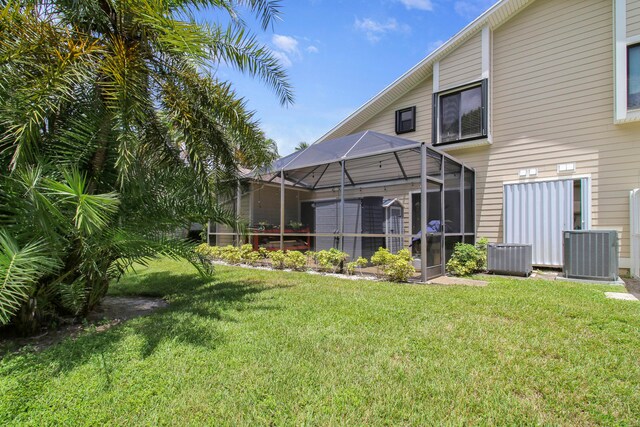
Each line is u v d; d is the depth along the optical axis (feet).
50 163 10.98
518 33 26.71
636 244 20.63
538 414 6.33
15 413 6.44
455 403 6.67
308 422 6.13
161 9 11.37
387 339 9.92
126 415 6.41
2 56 9.76
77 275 12.87
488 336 10.09
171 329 10.96
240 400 6.82
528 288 17.03
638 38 21.50
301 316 12.28
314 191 38.14
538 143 25.54
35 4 10.60
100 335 10.63
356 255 25.68
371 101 34.83
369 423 6.11
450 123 29.76
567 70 24.50
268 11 15.79
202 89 15.47
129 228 12.48
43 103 10.11
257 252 28.81
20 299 9.21
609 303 13.67
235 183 21.25
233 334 10.43
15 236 9.49
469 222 26.89
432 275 20.74
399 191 31.83
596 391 7.06
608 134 22.82
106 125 12.39
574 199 24.38
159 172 14.84
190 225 15.47
